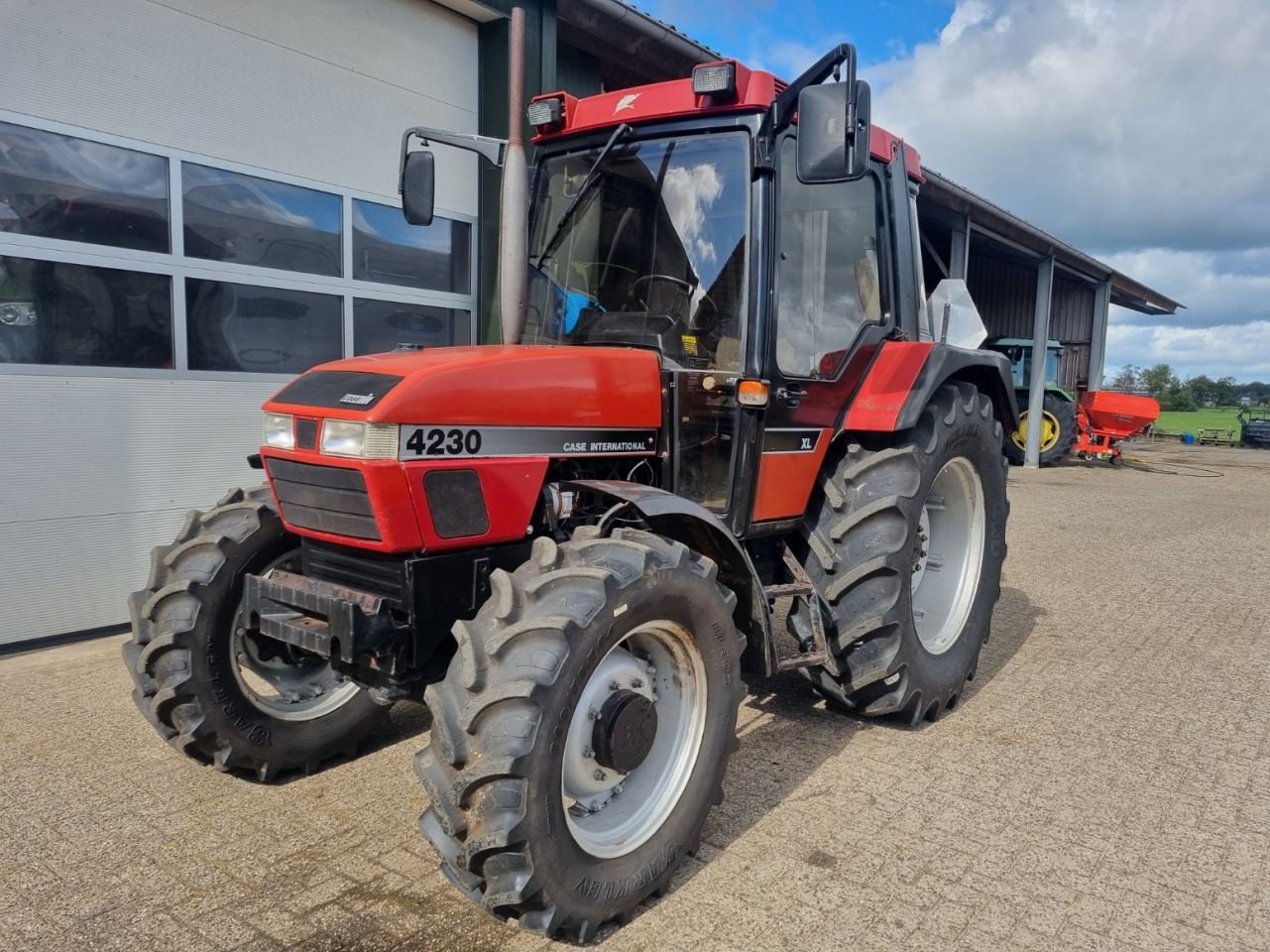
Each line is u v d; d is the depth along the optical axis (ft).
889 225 11.80
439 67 19.17
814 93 8.28
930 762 10.35
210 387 15.62
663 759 7.96
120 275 14.44
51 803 9.21
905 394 10.91
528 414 8.07
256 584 8.45
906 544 10.55
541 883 6.50
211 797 9.43
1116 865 8.18
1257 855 8.39
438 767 6.61
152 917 7.31
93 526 14.34
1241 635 15.72
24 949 6.89
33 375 13.50
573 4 20.10
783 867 8.11
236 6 15.56
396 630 7.50
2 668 13.07
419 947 6.97
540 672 6.48
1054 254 45.34
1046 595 18.54
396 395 7.29
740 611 9.09
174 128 14.92
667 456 9.39
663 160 9.96
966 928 7.21
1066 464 50.29
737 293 9.53
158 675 9.12
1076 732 11.29
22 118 13.17
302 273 16.99
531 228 10.96
